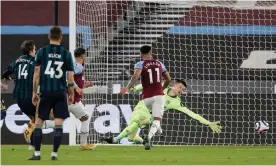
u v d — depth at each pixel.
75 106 41.22
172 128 52.97
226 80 55.62
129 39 57.94
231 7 57.41
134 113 43.94
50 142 53.16
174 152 40.81
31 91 37.78
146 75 41.81
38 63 31.14
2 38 55.38
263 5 57.41
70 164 29.36
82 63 41.19
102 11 56.56
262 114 53.94
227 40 56.38
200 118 48.53
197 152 40.97
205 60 56.16
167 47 56.84
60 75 30.98
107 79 54.03
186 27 57.41
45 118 31.48
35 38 55.47
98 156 36.16
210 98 53.84
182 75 56.06
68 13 55.56
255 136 53.50
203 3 57.75
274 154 39.47
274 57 55.81
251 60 56.06
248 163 30.81
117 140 43.41
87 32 55.44
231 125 53.59
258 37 56.56
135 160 32.69
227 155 37.91
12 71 38.81
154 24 58.38
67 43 55.03
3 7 55.56
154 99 41.97
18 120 53.66
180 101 52.16
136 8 59.12
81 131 42.34
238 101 53.84
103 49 55.78
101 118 52.91
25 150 42.41
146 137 42.81
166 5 58.38
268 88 55.12
